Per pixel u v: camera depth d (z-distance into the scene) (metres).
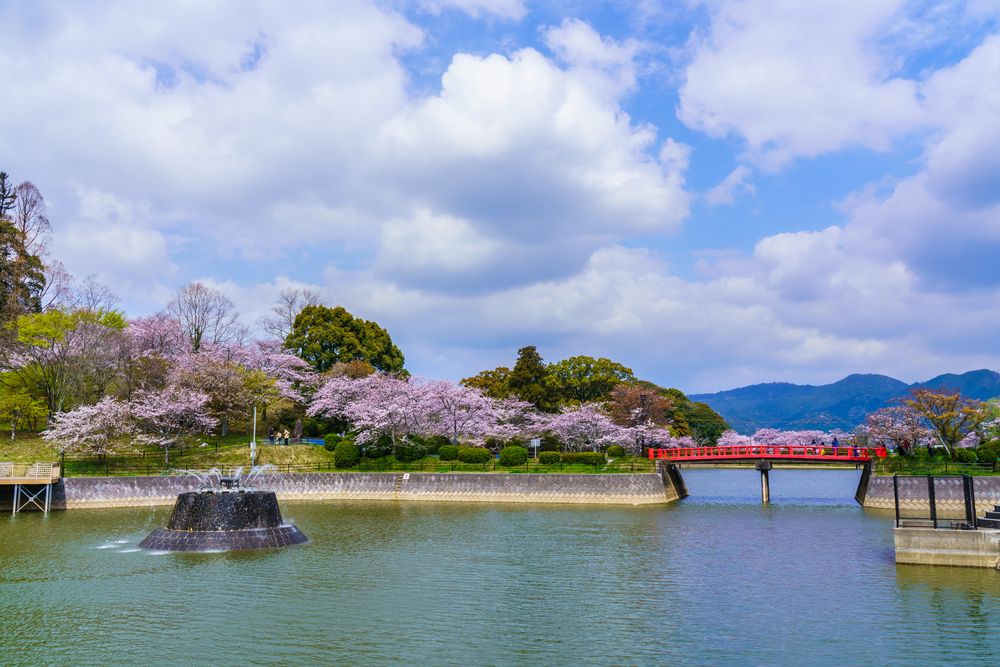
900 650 20.25
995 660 19.47
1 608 24.03
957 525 32.75
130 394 64.38
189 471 57.72
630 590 27.03
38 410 61.00
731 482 89.00
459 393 67.12
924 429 63.00
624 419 81.94
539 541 37.69
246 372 71.00
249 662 19.08
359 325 87.69
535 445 65.62
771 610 24.31
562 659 19.47
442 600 25.45
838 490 74.94
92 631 21.64
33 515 46.88
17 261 69.81
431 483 58.34
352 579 28.47
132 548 34.44
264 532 35.28
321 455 66.44
